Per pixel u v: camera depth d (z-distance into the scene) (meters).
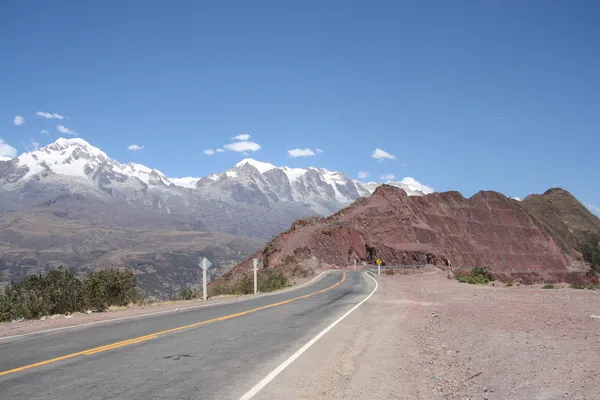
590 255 152.75
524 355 9.23
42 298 20.03
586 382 7.06
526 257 121.94
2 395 7.27
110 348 11.14
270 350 11.02
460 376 8.78
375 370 9.25
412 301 24.55
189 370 8.97
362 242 95.69
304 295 30.03
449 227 116.12
